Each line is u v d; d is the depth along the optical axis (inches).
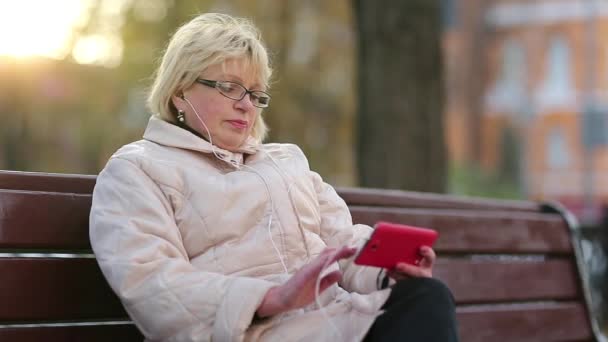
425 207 335.9
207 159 248.5
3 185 235.5
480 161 3095.5
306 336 221.6
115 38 1200.2
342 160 1230.3
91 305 241.0
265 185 243.4
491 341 338.3
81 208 243.6
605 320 673.0
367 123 598.5
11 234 231.3
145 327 217.9
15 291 229.5
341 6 1211.9
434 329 212.4
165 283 215.2
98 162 1284.4
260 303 214.4
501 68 3189.0
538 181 3193.9
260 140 271.0
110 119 1242.0
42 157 1312.7
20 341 229.6
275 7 1170.6
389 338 214.5
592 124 3191.4
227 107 249.6
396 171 588.4
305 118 1207.6
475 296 339.6
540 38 3201.3
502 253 356.2
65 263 238.1
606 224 682.8
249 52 251.6
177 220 232.8
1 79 1280.8
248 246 235.3
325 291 238.1
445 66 609.6
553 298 372.2
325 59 1207.6
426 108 595.5
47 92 1268.5
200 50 248.8
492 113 3144.7
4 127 1301.7
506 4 3176.7
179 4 1116.5
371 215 309.9
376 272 245.4
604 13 3171.8
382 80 592.1
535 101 3184.1
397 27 591.5
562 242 383.2
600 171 3206.2
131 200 225.9
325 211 265.0
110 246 219.3
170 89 252.2
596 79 3203.7
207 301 213.8
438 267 329.4
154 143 245.0
